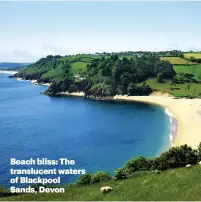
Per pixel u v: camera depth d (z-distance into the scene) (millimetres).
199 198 34375
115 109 179625
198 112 154375
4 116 156750
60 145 101688
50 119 149625
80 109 181375
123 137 112875
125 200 36875
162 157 49844
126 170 50156
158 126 130625
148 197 36812
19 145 101188
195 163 48594
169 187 38500
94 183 46375
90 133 119500
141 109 177375
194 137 106375
